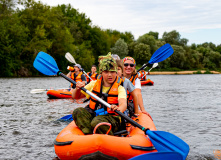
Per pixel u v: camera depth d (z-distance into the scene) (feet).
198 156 10.66
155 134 9.36
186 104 25.72
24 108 22.61
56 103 25.99
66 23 164.55
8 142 12.42
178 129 15.29
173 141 9.23
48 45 108.17
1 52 93.15
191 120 17.84
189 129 15.30
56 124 16.20
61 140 9.22
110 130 9.46
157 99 29.68
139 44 186.19
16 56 101.24
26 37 104.17
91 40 175.63
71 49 129.70
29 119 17.74
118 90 10.17
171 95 34.27
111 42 207.00
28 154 10.71
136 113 12.04
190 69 211.41
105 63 9.93
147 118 11.98
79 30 168.25
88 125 10.00
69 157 8.81
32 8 113.19
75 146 8.61
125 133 10.07
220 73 197.47
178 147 9.14
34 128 15.16
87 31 172.45
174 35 220.84
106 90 10.28
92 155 8.30
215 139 13.21
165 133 9.29
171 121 17.49
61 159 9.28
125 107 9.78
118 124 9.93
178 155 8.13
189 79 91.91
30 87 46.75
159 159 8.05
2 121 17.10
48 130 14.71
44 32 110.01
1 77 90.68
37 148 11.50
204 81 76.95
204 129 15.34
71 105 24.68
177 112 21.04
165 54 17.03
